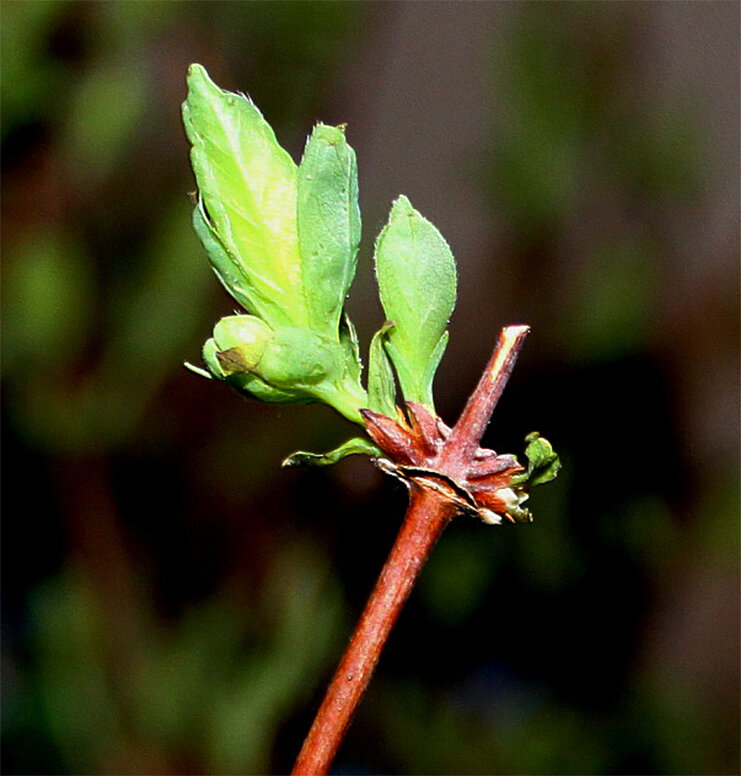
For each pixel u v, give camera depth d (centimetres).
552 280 71
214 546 61
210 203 25
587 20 68
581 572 72
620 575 72
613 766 72
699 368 71
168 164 56
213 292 58
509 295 71
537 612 73
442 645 74
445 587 70
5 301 55
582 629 74
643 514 72
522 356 72
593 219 70
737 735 73
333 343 25
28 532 62
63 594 58
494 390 25
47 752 58
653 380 71
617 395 71
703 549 72
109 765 54
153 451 62
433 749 71
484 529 70
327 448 64
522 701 74
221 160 25
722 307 69
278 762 55
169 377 60
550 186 67
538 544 70
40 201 54
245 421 63
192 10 56
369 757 72
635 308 70
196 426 62
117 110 52
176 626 58
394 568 25
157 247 56
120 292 56
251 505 62
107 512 60
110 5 52
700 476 72
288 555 61
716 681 74
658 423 71
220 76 57
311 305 25
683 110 68
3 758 58
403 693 73
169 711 54
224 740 53
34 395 57
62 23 52
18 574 62
